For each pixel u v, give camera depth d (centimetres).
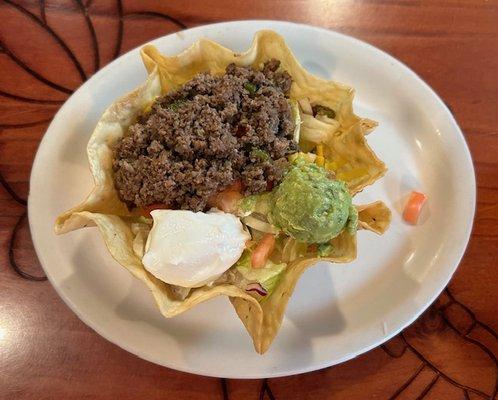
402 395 26
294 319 26
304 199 24
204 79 27
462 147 29
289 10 34
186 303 23
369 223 26
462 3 34
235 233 25
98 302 26
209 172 25
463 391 26
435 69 33
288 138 27
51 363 26
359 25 34
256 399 25
